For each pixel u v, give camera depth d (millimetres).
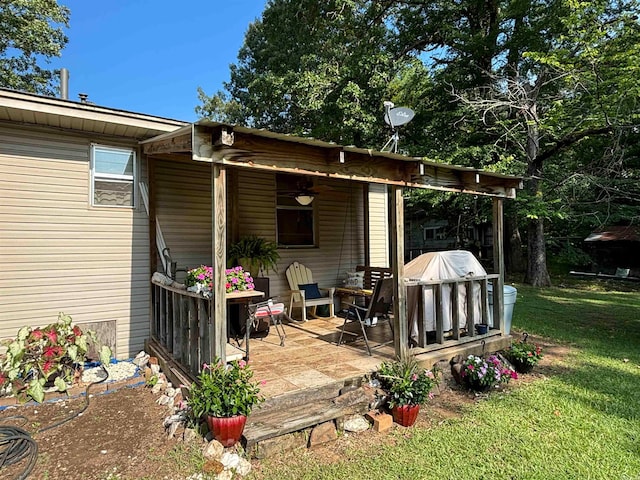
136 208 5047
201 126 2881
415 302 4562
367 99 12344
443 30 12164
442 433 3223
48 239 4492
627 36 7664
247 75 19422
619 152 9367
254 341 4980
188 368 3678
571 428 3316
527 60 10945
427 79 13234
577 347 6008
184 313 3799
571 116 9109
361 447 3000
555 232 16094
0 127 4230
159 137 4273
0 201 4238
